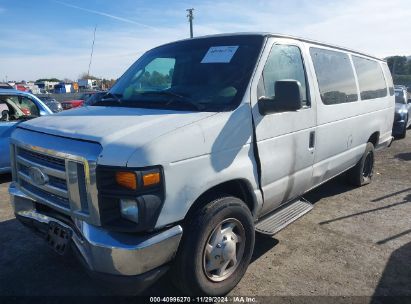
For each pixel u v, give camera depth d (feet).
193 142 9.00
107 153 8.13
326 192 20.31
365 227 15.60
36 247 13.65
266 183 11.50
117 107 11.41
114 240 8.22
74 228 9.11
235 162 10.23
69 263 12.49
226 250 10.10
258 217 12.06
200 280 9.61
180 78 11.98
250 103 10.70
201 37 13.44
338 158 16.35
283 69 12.38
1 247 13.64
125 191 8.01
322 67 14.78
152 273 8.70
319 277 11.71
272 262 12.62
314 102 13.67
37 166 9.68
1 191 20.88
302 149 13.10
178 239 8.89
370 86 19.66
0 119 22.84
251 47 11.78
